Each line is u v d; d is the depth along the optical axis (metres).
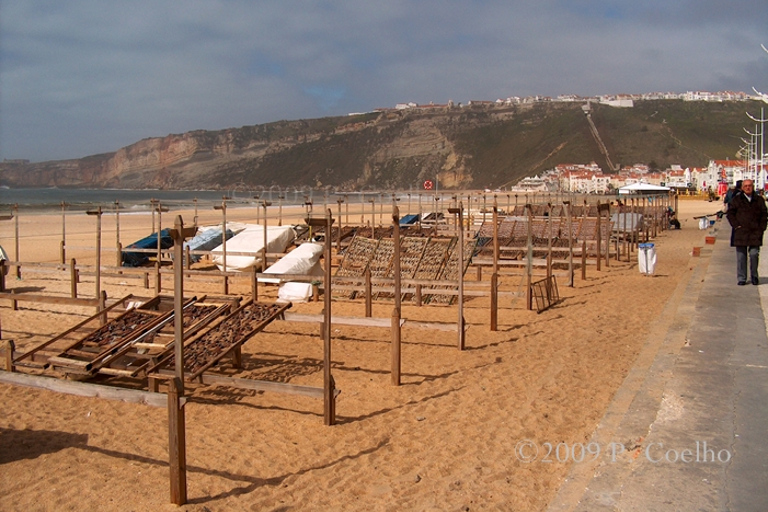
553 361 7.88
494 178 185.62
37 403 6.50
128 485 4.62
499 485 4.49
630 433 4.81
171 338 7.37
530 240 11.45
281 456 5.15
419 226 23.39
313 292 12.73
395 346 7.02
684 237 28.06
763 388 5.71
